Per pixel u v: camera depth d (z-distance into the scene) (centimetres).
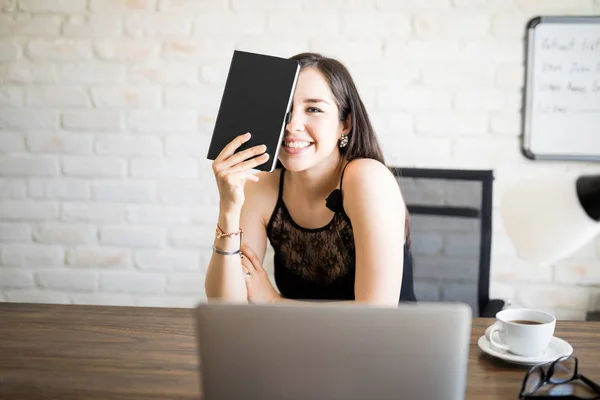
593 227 69
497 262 228
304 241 157
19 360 110
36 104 237
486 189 168
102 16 232
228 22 229
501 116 224
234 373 80
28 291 244
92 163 238
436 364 78
